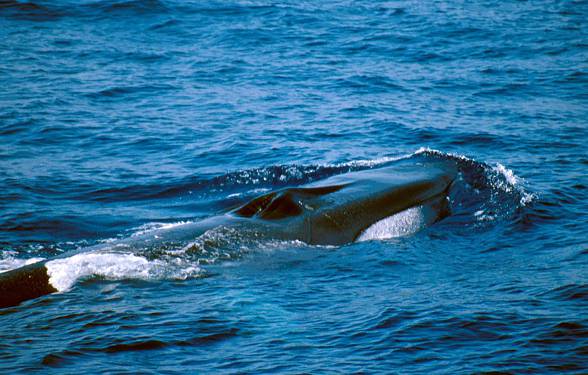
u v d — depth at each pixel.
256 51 138.12
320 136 93.50
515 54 136.75
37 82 116.56
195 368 38.34
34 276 50.91
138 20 158.25
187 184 77.69
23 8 161.38
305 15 163.50
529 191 70.06
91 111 103.88
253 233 57.84
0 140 91.44
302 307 46.47
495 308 45.34
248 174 79.19
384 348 40.50
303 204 61.16
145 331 42.56
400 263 55.22
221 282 51.00
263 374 37.72
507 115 101.62
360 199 62.81
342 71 125.81
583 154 84.06
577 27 155.38
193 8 167.00
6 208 69.81
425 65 130.00
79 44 141.00
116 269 52.03
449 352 40.00
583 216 64.88
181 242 55.78
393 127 96.50
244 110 104.94
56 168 82.06
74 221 67.44
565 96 111.31
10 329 43.44
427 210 64.56
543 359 38.97
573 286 48.38
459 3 177.38
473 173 71.69
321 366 38.59
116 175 80.31
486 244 59.34
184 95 112.31
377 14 166.00
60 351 40.00
